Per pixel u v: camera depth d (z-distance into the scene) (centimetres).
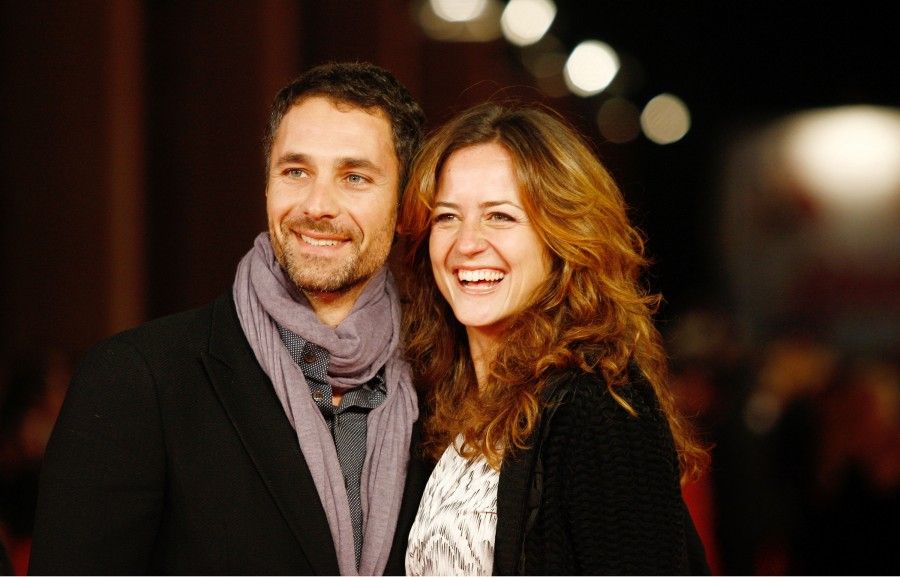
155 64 759
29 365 554
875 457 768
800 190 1534
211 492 293
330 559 298
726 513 773
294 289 325
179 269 770
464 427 312
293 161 319
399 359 346
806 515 781
